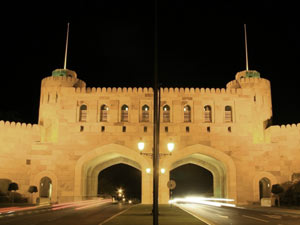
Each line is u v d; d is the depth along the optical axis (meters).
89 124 43.75
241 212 28.42
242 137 43.50
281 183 42.41
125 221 18.84
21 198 42.22
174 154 42.97
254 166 42.91
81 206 36.22
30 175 42.84
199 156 46.44
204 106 44.44
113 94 44.47
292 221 20.64
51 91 46.88
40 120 46.69
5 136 42.53
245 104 44.31
